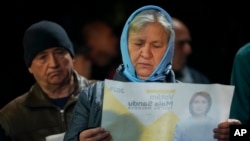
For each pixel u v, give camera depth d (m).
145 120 4.75
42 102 6.09
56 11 9.67
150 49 4.88
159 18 4.91
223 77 10.29
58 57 6.02
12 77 9.38
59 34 6.04
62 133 5.54
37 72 6.04
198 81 9.17
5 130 6.07
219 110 4.84
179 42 8.66
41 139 6.02
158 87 4.75
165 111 4.77
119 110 4.72
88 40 9.18
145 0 9.88
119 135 4.72
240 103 6.08
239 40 10.44
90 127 4.84
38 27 6.02
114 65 9.13
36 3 9.62
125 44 4.93
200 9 10.41
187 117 4.80
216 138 4.84
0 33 9.48
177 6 10.27
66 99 6.13
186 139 4.79
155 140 4.76
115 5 9.75
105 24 9.48
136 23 4.90
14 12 9.57
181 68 8.80
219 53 10.34
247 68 6.07
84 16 9.61
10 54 9.45
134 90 4.74
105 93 4.71
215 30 10.54
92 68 9.05
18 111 6.11
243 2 10.55
